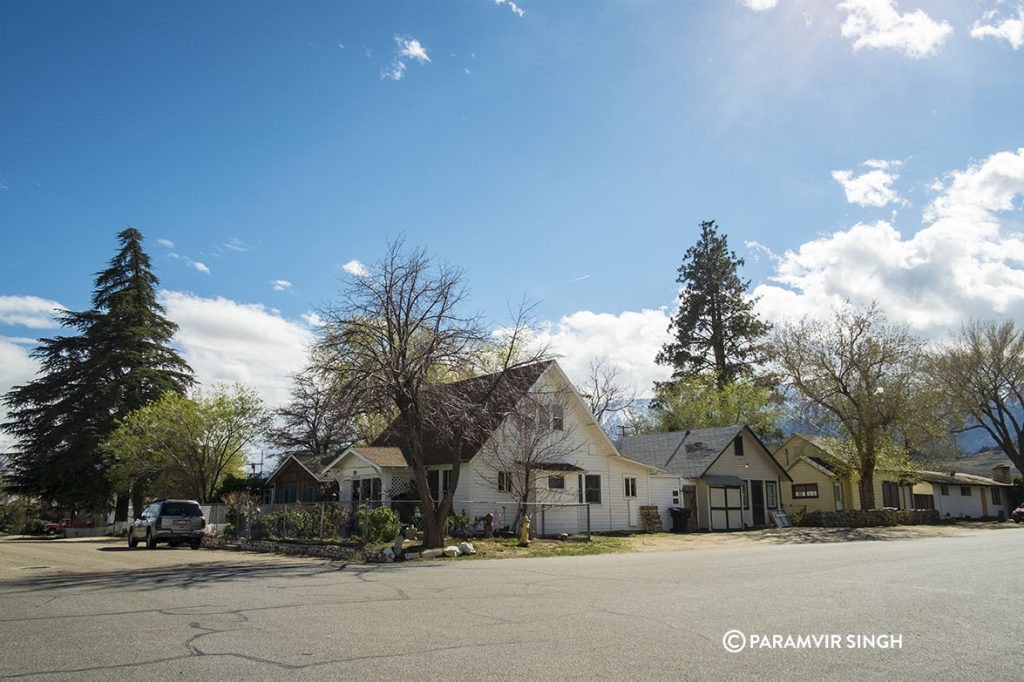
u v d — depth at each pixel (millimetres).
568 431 31484
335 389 22406
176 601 11180
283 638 8039
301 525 25781
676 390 59562
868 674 6438
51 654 7312
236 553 24781
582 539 26453
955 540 25062
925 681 6215
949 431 47688
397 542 20438
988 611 9523
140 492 47156
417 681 6207
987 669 6613
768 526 38906
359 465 32156
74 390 48406
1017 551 19000
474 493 28641
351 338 22109
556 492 30812
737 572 14656
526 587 12633
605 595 11359
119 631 8531
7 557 22688
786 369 41156
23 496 49969
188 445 39312
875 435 39562
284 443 45906
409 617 9398
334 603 10805
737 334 61156
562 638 7926
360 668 6656
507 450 29266
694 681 6180
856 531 33875
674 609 9820
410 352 22422
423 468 22406
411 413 22688
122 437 39656
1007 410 51844
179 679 6328
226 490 41156
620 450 43938
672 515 34656
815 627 8477
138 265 53906
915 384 39656
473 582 13562
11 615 9867
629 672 6477
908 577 13305
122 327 50688
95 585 13664
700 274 63312
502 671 6527
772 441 55000
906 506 49625
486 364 23750
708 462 37406
